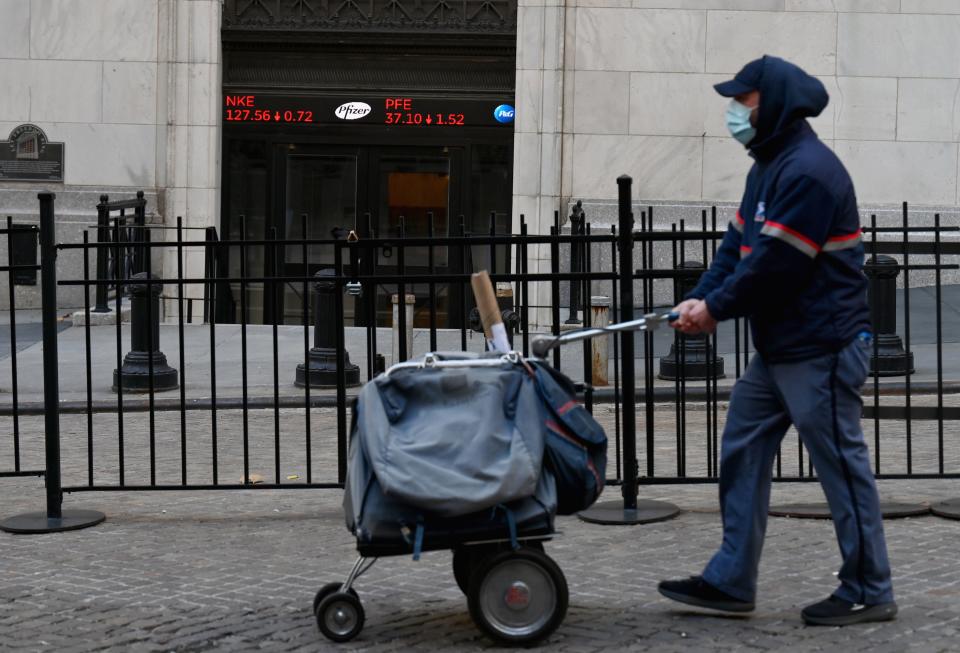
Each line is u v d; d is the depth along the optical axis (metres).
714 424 7.18
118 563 5.97
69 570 5.85
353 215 17.12
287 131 17.06
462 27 16.88
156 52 16.59
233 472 8.41
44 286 6.75
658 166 16.47
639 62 16.39
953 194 16.50
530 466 4.35
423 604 5.17
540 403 4.50
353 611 4.71
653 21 16.36
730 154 16.42
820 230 4.44
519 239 6.34
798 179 4.43
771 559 5.68
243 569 5.81
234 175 17.14
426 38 16.89
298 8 16.89
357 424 4.56
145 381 11.33
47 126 16.62
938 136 16.45
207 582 5.59
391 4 16.86
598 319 11.06
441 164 17.12
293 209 17.12
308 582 5.55
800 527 6.30
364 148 17.09
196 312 16.58
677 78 16.41
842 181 4.50
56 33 16.58
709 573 4.79
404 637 4.75
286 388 11.55
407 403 4.46
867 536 4.63
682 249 7.19
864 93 16.42
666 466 8.23
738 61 16.39
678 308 4.68
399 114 17.02
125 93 16.61
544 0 16.36
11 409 10.76
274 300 6.92
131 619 5.06
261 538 6.47
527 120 16.45
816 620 4.68
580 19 16.39
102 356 13.00
